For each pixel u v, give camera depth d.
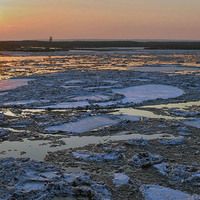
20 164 8.61
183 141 10.94
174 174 8.20
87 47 109.38
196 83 24.16
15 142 10.80
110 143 10.64
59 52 75.25
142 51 80.12
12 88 21.95
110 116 14.08
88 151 9.91
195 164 9.00
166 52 74.19
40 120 13.56
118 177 8.12
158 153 9.87
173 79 26.42
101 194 7.20
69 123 13.04
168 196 7.20
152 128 12.42
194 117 14.25
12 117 14.12
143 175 8.30
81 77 28.28
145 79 27.00
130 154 9.77
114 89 21.80
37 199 6.92
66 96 18.89
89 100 17.67
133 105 16.56
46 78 27.52
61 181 7.65
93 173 8.43
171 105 16.75
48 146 10.42
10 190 7.21
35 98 18.03
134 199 7.11
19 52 75.06
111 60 50.03
